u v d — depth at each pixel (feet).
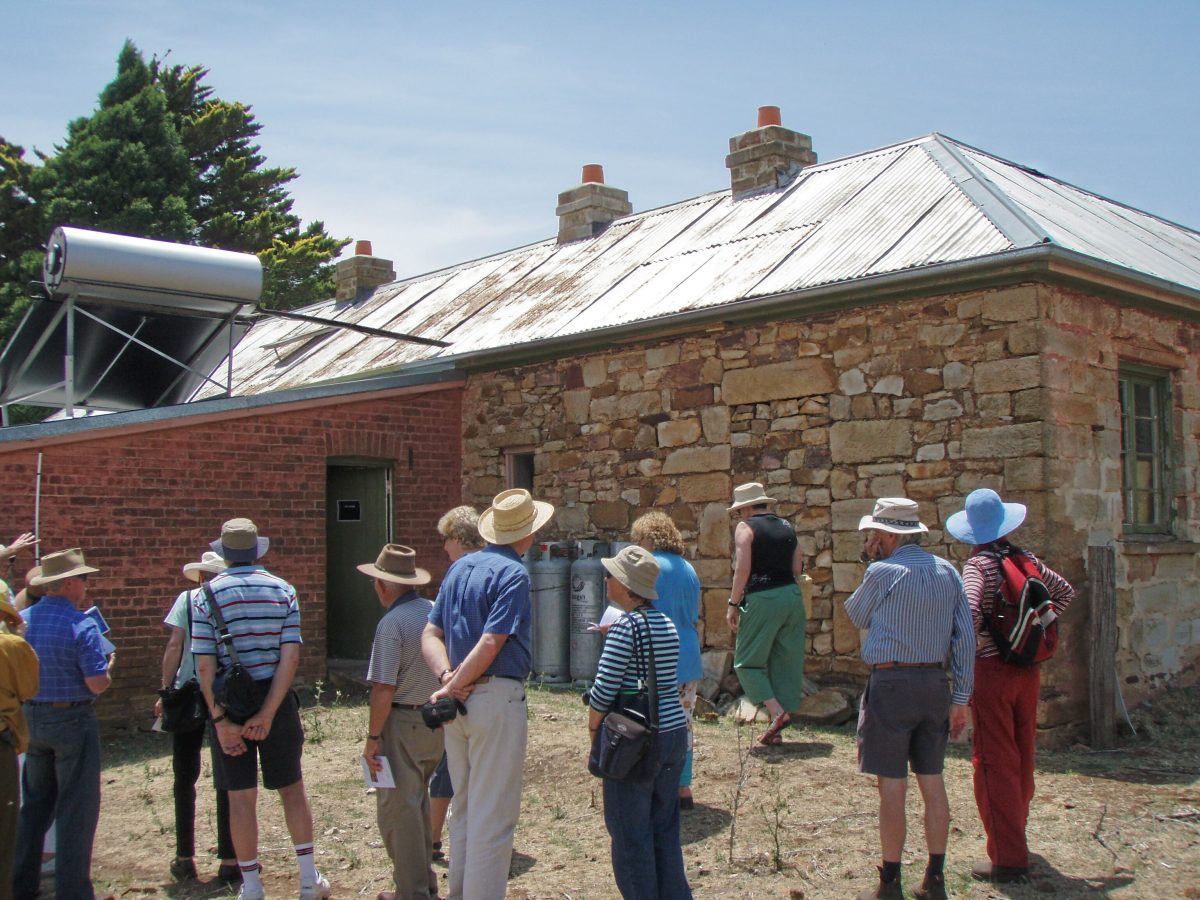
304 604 37.14
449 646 16.08
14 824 15.60
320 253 104.73
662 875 15.07
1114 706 27.43
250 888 17.22
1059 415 27.68
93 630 18.02
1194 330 33.50
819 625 31.35
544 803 22.90
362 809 23.15
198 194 100.12
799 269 33.04
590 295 40.68
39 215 90.12
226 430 35.78
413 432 41.19
